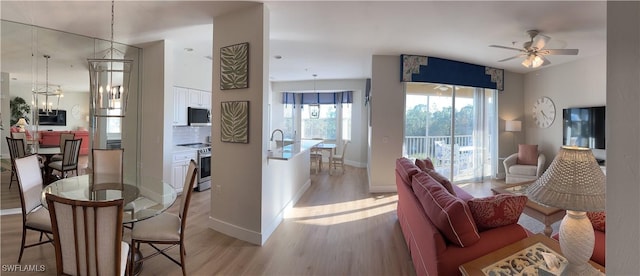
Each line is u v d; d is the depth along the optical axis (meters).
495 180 6.06
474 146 5.97
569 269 1.39
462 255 1.75
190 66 5.16
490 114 6.13
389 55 5.06
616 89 0.58
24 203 2.43
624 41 0.57
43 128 3.96
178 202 4.36
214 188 3.30
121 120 4.52
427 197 2.08
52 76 3.94
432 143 5.61
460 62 5.38
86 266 1.67
